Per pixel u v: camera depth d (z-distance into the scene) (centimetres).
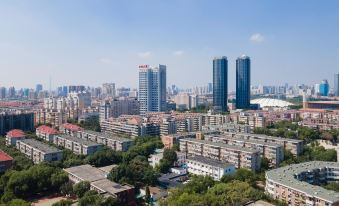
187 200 18238
